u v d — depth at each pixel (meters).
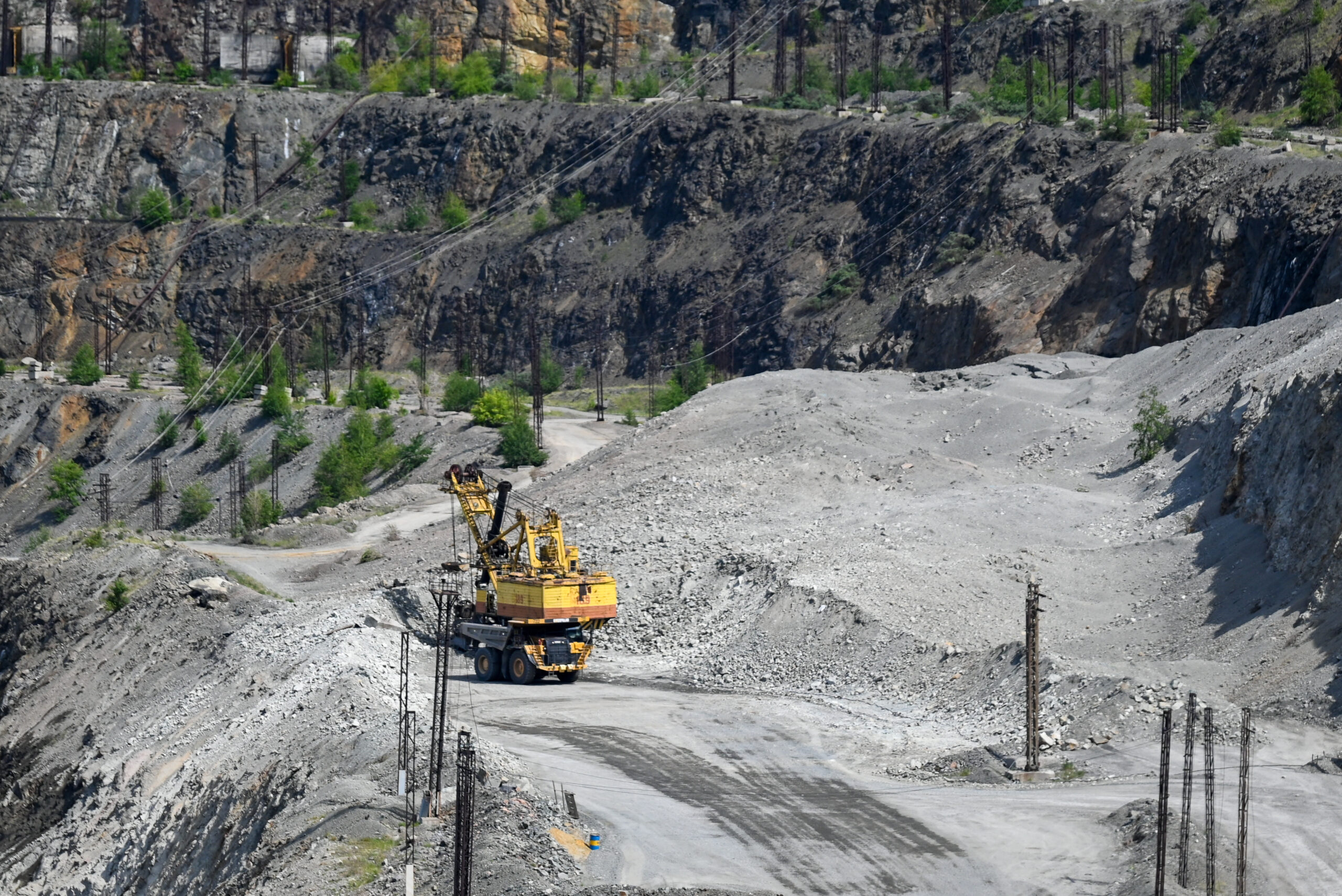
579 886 133.38
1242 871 126.19
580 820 152.88
